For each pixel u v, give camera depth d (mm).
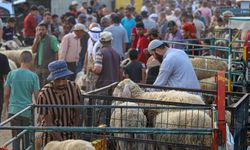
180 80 12484
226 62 16281
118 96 11586
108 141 10344
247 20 13641
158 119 10438
